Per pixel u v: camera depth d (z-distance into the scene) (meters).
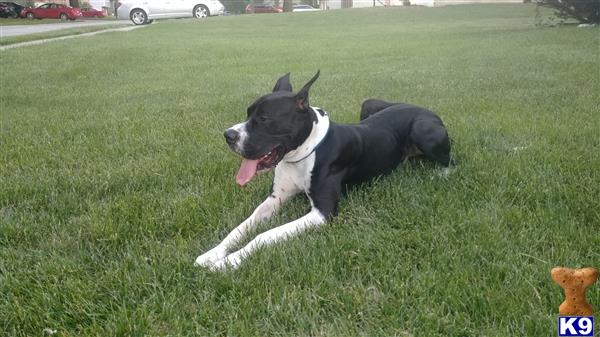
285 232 3.06
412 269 2.69
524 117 5.45
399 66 10.05
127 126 5.73
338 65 10.73
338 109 6.24
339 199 3.46
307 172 3.34
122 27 27.72
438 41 14.69
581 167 3.88
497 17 24.86
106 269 2.79
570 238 2.88
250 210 3.56
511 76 8.00
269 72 10.03
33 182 4.00
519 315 2.27
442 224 3.09
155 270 2.71
